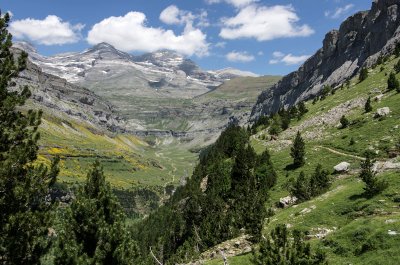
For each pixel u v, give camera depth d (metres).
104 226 28.53
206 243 70.81
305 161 88.75
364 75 140.12
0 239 22.03
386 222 36.31
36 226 23.12
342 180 66.25
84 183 31.12
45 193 24.67
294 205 63.34
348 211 46.09
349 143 86.25
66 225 27.88
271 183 83.25
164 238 101.44
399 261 29.05
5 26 25.58
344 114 109.75
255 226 48.91
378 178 50.41
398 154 69.56
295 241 26.02
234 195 85.00
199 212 92.81
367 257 31.89
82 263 26.00
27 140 24.95
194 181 133.12
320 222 46.31
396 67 121.50
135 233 133.75
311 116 127.19
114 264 27.80
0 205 22.56
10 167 23.17
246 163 88.81
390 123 85.31
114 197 31.23
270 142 119.19
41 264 24.44
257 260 27.14
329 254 35.44
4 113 24.55
